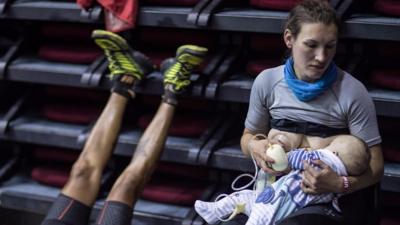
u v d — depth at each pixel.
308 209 5.19
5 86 8.84
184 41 7.89
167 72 7.13
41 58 8.34
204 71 7.31
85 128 7.95
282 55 7.56
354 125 5.28
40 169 8.29
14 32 8.79
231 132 7.66
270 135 5.54
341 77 5.32
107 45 7.20
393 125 7.13
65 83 7.79
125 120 8.19
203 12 7.06
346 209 5.31
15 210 8.47
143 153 6.70
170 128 7.63
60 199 6.34
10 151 8.85
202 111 7.96
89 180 6.50
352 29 6.56
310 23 5.05
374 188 5.60
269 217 5.22
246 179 7.39
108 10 7.39
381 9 6.81
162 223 7.37
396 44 7.07
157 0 7.57
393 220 6.80
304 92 5.27
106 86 7.59
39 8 7.80
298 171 5.29
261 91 5.56
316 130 5.34
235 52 7.68
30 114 8.49
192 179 7.94
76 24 8.37
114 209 6.17
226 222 5.63
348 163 5.09
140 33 8.12
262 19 6.84
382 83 6.85
